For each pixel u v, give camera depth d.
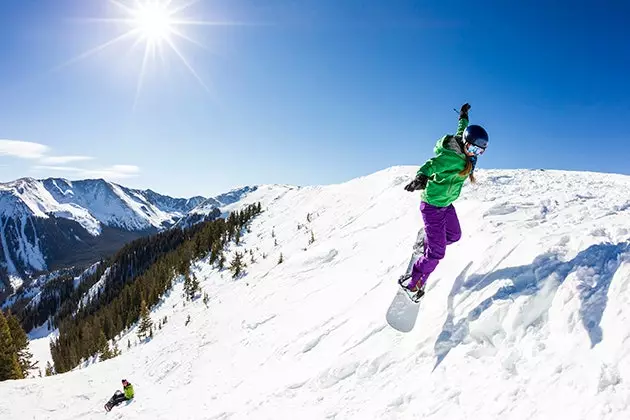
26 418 13.77
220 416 6.54
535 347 3.73
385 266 9.27
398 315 5.59
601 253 4.23
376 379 4.94
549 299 4.06
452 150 4.46
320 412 4.96
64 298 158.12
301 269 15.90
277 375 7.05
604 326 3.44
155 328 47.38
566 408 3.04
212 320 17.25
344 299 8.93
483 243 5.93
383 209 18.08
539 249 4.84
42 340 116.62
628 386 2.88
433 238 4.82
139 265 143.25
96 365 18.75
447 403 3.81
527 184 11.45
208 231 95.00
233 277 44.28
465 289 5.12
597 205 6.27
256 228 82.38
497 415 3.34
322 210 41.06
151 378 14.61
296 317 10.17
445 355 4.41
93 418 12.51
